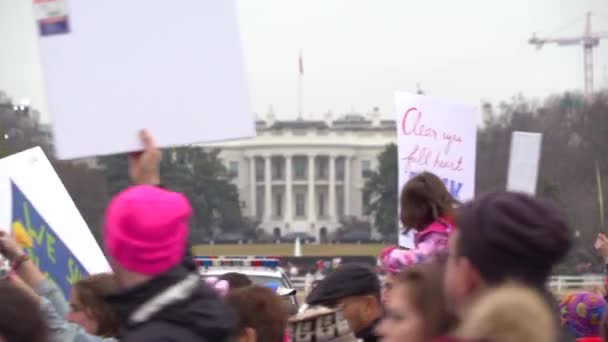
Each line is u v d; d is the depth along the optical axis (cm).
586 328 1159
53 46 757
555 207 625
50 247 1120
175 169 18088
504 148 16338
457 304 625
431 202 1020
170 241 672
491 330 543
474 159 1421
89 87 760
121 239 665
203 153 18662
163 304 669
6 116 9162
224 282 1081
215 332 675
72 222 1129
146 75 766
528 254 607
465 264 619
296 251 15812
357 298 1009
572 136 15012
